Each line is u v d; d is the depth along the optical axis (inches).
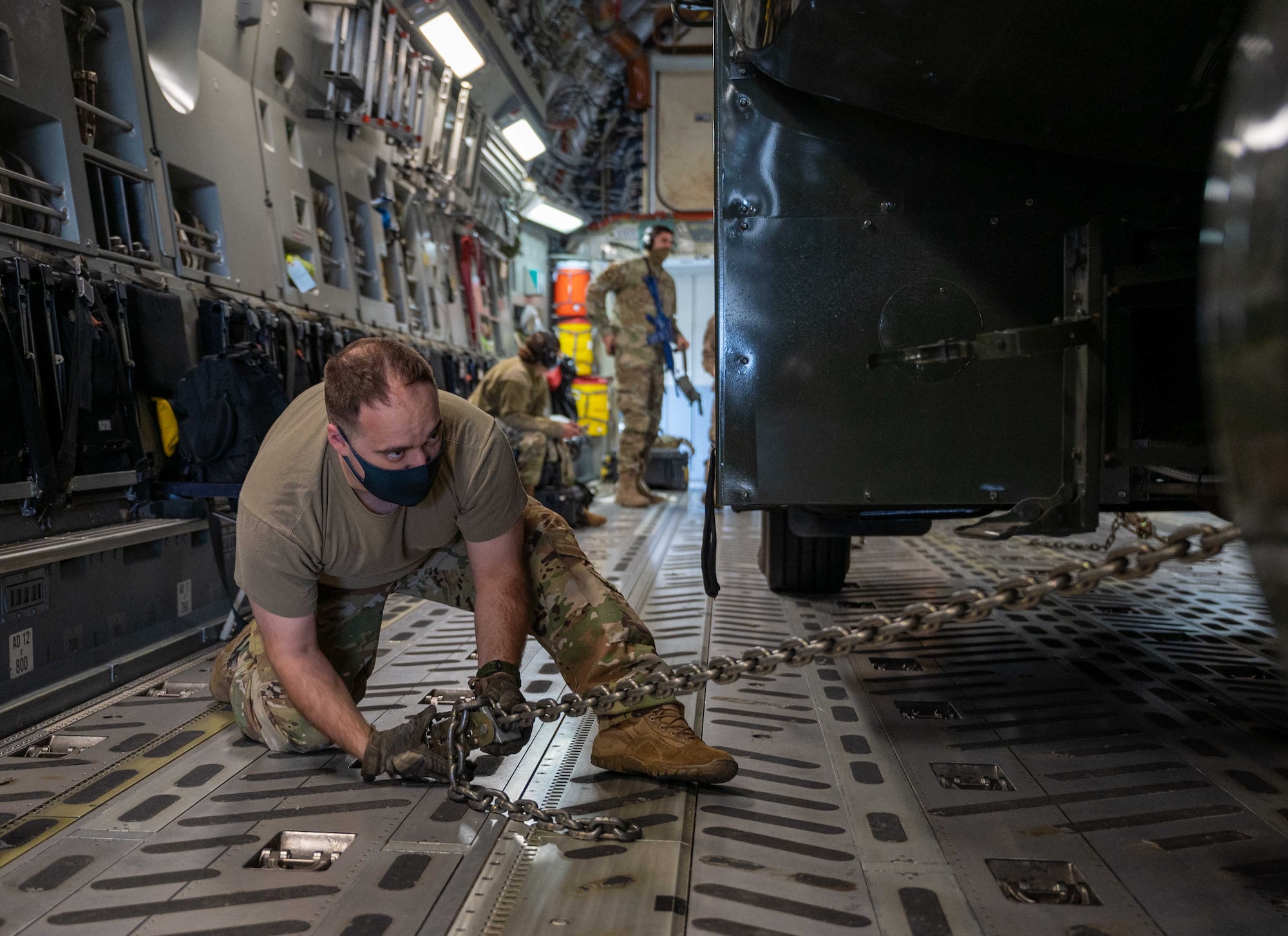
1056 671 113.0
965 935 53.1
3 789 77.3
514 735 74.6
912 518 109.1
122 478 124.6
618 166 444.8
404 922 54.4
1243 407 31.6
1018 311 86.4
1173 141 77.6
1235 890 57.9
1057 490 86.5
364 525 76.1
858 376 88.1
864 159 86.9
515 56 319.0
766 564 164.6
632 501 309.0
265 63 195.8
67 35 142.4
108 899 57.8
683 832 67.3
